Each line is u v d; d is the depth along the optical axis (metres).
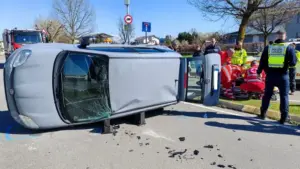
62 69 4.42
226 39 32.19
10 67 4.27
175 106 6.99
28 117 4.36
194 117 5.95
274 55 5.35
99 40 10.44
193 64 6.04
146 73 5.23
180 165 3.60
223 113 6.31
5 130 4.83
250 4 13.07
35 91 4.30
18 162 3.62
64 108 4.52
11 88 4.27
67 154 3.90
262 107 5.80
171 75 5.79
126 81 4.92
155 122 5.54
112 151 4.03
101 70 4.68
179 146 4.26
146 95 5.30
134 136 4.68
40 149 4.05
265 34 26.19
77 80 4.59
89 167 3.51
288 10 15.41
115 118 5.20
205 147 4.23
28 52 4.27
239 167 3.57
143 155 3.90
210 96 5.92
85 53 4.55
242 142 4.47
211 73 5.86
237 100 7.55
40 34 18.61
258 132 4.98
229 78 7.84
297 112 6.13
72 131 4.83
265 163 3.71
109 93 4.73
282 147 4.28
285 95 5.41
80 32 38.00
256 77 7.45
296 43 10.12
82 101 4.67
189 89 6.07
